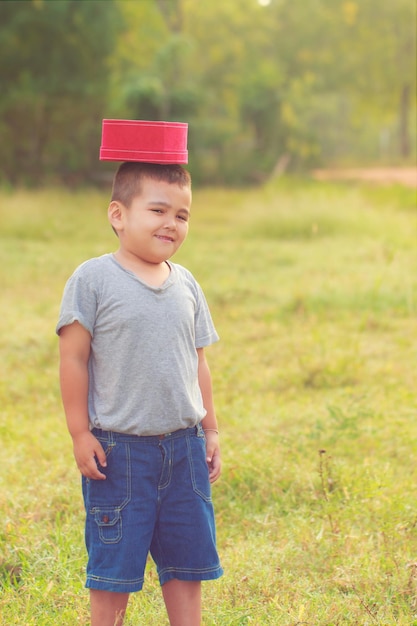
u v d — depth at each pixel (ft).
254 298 30.96
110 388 8.40
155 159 8.43
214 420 9.23
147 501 8.38
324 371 20.83
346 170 145.79
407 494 13.56
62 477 14.51
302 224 49.01
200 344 9.04
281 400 18.97
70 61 81.92
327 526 12.49
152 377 8.35
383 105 149.28
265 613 10.12
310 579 11.09
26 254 41.55
